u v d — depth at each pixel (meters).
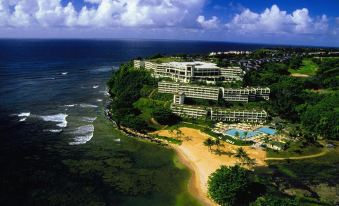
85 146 180.50
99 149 177.75
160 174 152.62
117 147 181.75
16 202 125.19
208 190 133.75
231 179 130.50
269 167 162.50
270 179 149.75
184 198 132.62
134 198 131.62
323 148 188.62
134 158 168.88
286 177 152.62
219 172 136.00
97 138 193.25
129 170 155.38
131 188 139.00
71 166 156.12
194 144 188.25
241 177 131.88
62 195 131.38
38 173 147.50
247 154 175.12
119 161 164.38
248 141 190.75
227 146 186.38
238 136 198.38
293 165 165.75
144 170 156.00
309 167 164.12
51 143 182.00
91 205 125.44
